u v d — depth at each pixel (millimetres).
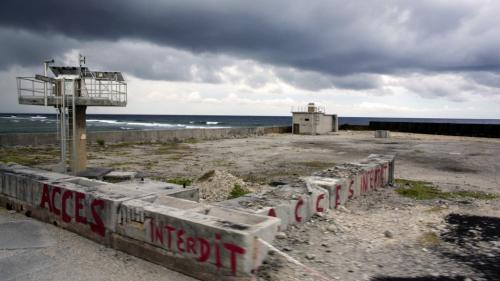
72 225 7074
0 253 6082
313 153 24359
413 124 52844
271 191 8492
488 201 10719
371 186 11891
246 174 15508
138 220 5859
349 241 6918
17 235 6926
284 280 5051
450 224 8164
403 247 6668
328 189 9234
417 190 12023
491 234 7480
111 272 5375
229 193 10906
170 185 9602
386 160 13203
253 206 7109
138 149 25828
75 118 12523
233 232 4781
